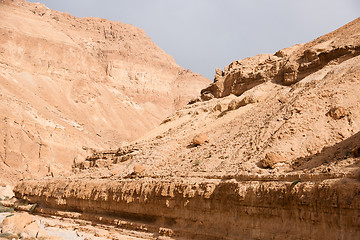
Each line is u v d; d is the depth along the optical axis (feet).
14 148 260.42
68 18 618.85
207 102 161.99
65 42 499.92
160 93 602.03
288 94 114.42
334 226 55.52
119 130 456.04
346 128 82.38
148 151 130.72
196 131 133.18
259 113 114.73
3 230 90.38
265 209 67.87
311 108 92.89
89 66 528.22
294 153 81.35
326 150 75.36
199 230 81.00
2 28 435.12
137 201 97.66
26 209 141.79
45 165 270.67
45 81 429.38
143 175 108.06
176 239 82.12
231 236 73.26
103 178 124.36
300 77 124.77
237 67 165.89
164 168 109.50
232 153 96.89
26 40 450.30
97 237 92.73
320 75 111.04
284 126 90.12
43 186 143.74
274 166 77.97
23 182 161.48
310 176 62.95
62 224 112.16
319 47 126.82
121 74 581.94
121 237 90.53
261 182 70.90
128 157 137.18
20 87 370.73
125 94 560.20
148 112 556.10
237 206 73.97
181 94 619.67
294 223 62.59
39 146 277.85
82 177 136.36
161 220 92.12
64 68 467.52
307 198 59.77
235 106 136.05
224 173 85.30
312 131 85.87
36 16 532.73
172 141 130.11
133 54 626.23
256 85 143.02
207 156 103.55
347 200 53.62
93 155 162.61
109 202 107.86
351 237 52.65
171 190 89.10
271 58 153.17
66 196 126.31
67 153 294.87
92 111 451.94
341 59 112.37
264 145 88.99
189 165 103.40
